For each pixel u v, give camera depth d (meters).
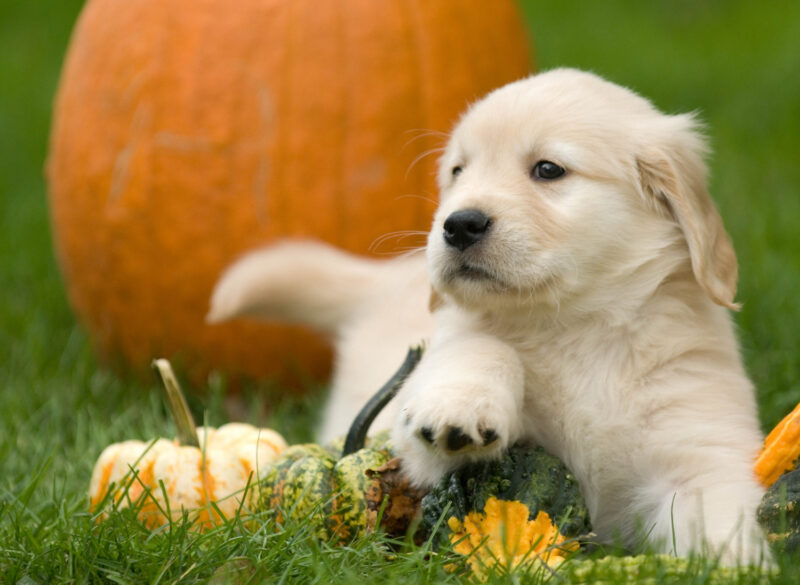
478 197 4.34
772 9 18.05
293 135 6.96
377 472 4.06
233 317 6.41
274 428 6.30
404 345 5.84
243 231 6.96
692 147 4.64
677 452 4.12
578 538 3.76
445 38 7.23
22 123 14.16
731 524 3.81
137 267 7.09
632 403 4.26
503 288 4.29
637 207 4.47
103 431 5.71
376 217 7.00
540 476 3.92
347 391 5.92
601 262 4.38
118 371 7.34
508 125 4.51
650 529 4.07
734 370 4.43
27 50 18.02
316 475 4.12
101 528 3.94
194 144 6.96
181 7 7.14
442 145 6.88
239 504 4.33
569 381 4.36
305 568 3.69
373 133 7.00
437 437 3.81
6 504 4.33
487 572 3.53
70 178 7.28
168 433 5.77
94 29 7.42
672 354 4.32
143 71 7.08
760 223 8.64
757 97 13.21
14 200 11.02
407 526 4.06
